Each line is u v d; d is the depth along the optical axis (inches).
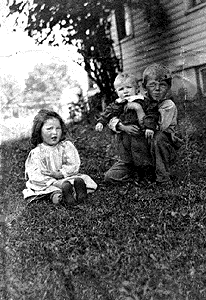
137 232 103.6
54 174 135.9
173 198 127.0
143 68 206.8
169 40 194.4
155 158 142.5
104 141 200.1
